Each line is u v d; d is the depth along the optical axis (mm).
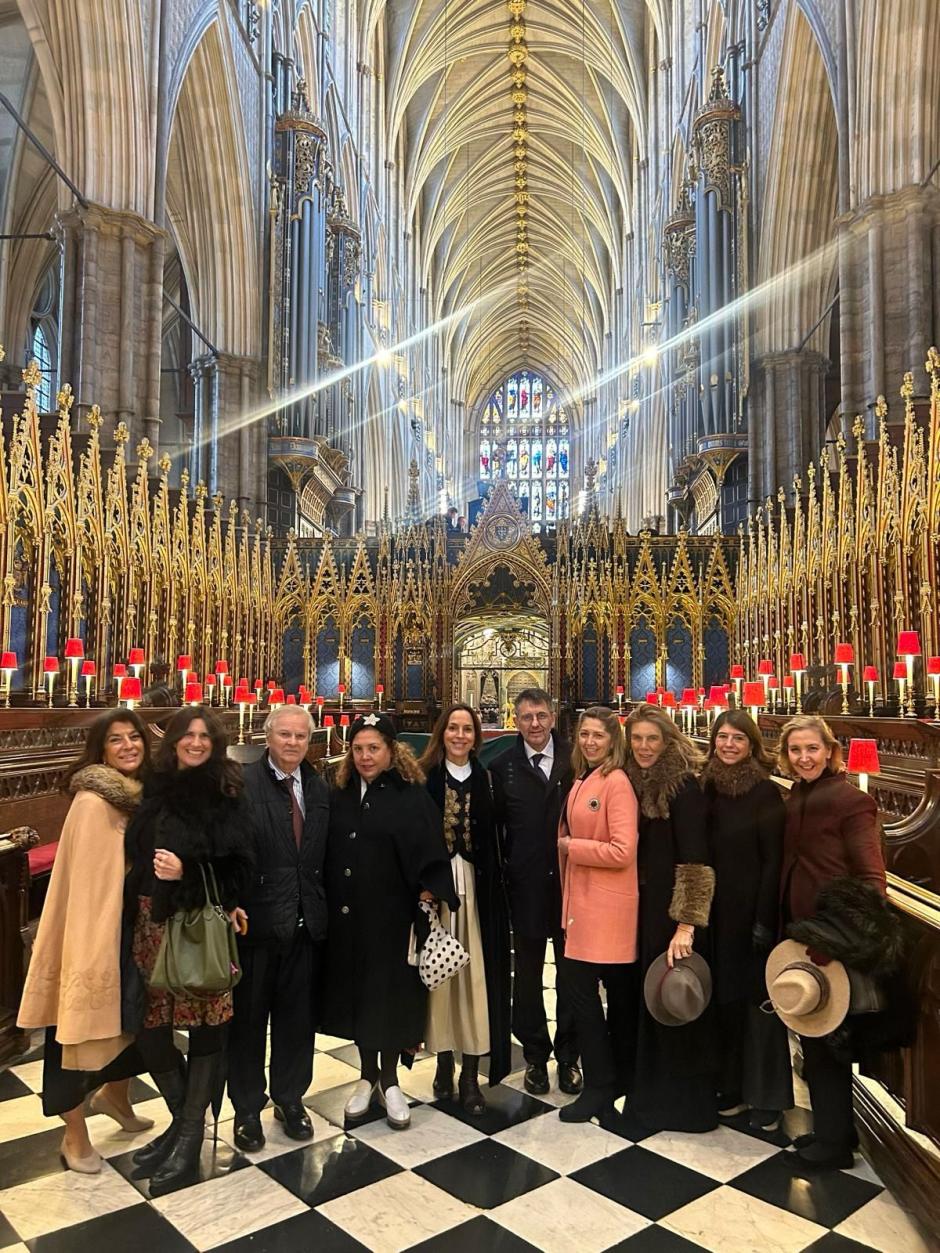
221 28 17344
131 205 13867
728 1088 4074
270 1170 3531
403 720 16859
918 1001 3209
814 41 16062
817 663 12281
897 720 6414
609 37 34750
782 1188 3404
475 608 18016
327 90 25250
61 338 13383
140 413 13891
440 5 34469
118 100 13703
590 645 16875
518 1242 3047
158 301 14125
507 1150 3701
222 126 18266
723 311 19719
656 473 33656
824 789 3699
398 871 3988
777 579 14336
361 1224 3156
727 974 3869
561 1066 4367
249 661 16078
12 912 4582
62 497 10203
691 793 3930
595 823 4000
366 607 17219
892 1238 3094
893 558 10102
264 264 20359
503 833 4535
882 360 12625
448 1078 4270
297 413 20312
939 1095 3059
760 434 18859
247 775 3895
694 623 16625
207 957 3266
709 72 22906
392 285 36562
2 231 19344
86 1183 3436
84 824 3396
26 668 9844
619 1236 3092
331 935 4031
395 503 36594
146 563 12289
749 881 3879
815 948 3211
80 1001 3242
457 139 42562
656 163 32469
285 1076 3840
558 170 45688
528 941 4410
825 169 17703
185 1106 3494
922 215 12500
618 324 43719
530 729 4520
